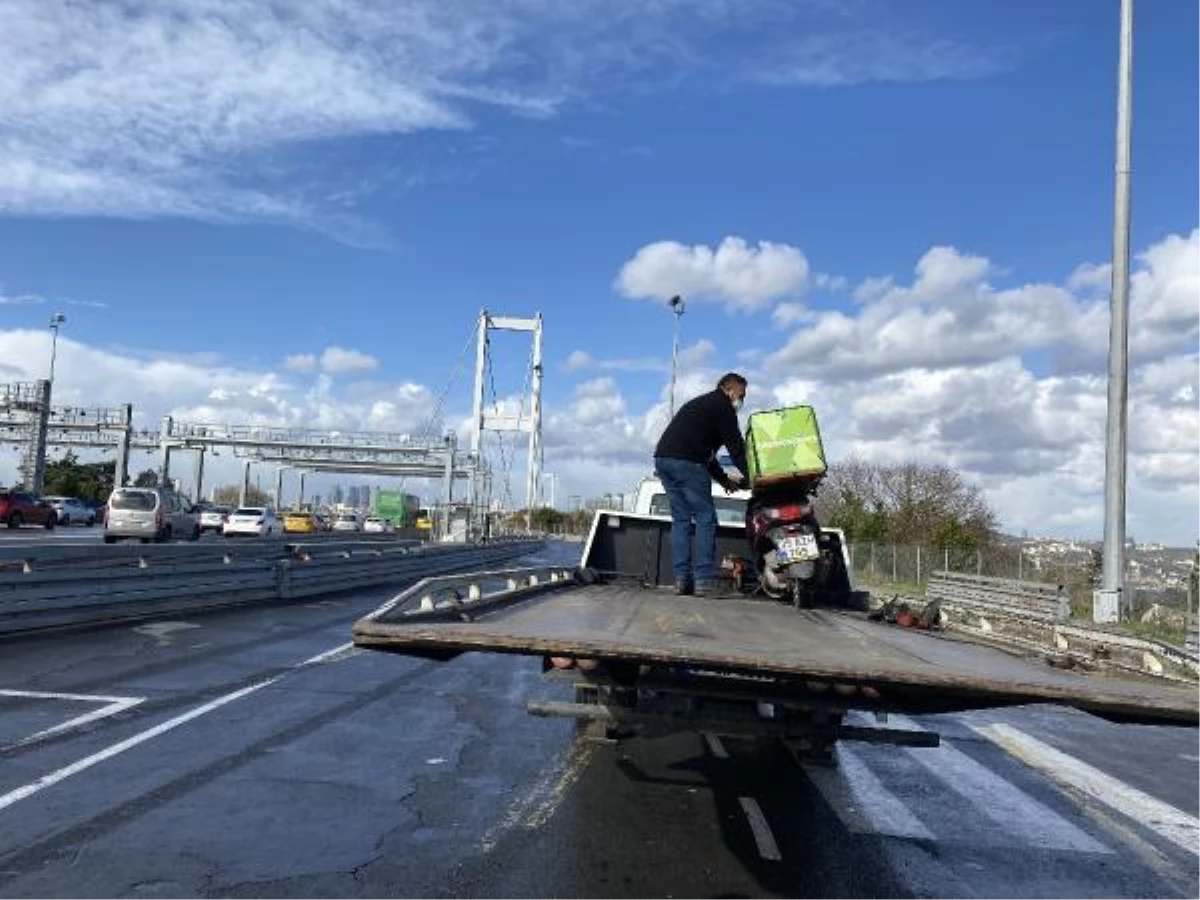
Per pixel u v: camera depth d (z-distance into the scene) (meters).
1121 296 17.52
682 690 5.18
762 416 8.08
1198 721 3.92
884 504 54.41
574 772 7.42
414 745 8.09
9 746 7.34
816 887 5.32
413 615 4.62
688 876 5.36
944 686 3.99
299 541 43.16
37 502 46.50
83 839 5.47
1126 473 17.42
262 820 5.94
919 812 6.98
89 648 11.92
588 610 5.95
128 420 65.06
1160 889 5.64
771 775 7.64
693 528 8.49
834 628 6.08
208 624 14.85
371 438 67.88
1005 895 5.41
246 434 69.50
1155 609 19.48
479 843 5.71
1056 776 8.46
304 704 9.52
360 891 4.92
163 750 7.44
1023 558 29.80
